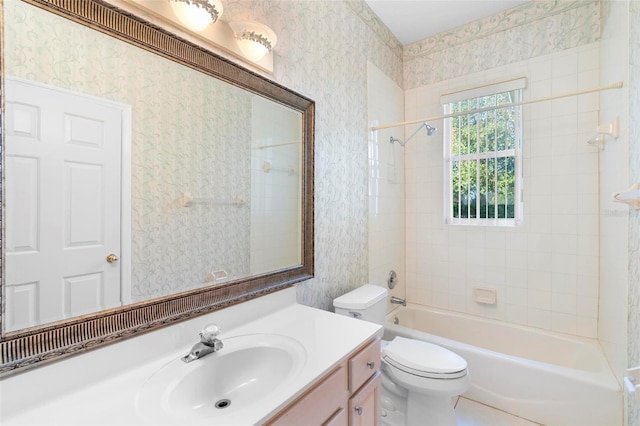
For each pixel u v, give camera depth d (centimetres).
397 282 264
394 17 235
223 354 100
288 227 149
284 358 101
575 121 208
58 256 77
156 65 96
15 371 70
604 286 188
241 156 126
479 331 237
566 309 213
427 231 269
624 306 148
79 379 79
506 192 236
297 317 131
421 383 141
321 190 174
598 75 200
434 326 255
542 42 218
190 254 108
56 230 77
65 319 77
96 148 84
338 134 189
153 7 95
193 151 109
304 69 161
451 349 190
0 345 67
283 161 146
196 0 97
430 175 267
